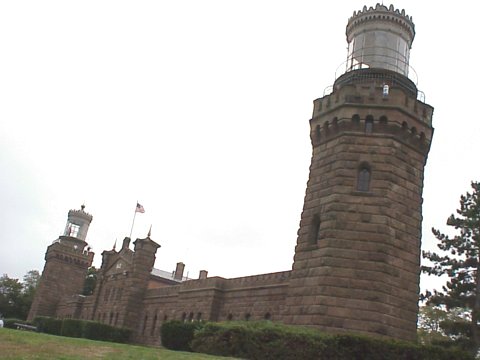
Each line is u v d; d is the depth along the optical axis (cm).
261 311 3784
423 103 2958
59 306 8138
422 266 4122
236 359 2003
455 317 5912
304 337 2183
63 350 1717
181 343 3631
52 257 8462
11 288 10494
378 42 3291
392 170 2708
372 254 2523
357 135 2805
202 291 4528
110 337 5344
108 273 6725
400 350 2184
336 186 2708
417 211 2752
